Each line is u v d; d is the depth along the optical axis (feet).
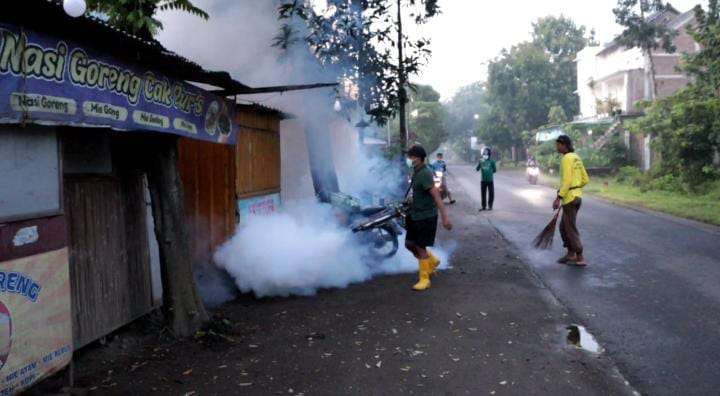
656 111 65.51
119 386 13.25
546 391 12.94
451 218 45.01
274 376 13.88
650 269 25.59
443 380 13.57
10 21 9.78
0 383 10.76
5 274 10.85
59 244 12.32
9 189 11.07
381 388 13.15
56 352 12.25
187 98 16.53
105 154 15.88
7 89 9.82
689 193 60.44
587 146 102.42
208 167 22.41
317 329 17.52
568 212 26.43
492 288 22.39
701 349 15.60
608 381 13.51
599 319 18.34
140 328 17.24
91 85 11.93
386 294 21.66
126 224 16.81
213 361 14.89
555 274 24.90
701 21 61.67
